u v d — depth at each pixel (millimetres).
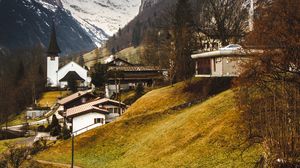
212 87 88125
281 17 38406
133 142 81000
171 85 109312
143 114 89312
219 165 53750
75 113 107500
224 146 57781
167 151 66250
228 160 53750
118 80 161875
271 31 39094
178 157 62125
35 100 194000
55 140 103375
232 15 120375
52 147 89188
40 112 175125
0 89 187500
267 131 43031
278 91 42219
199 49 115250
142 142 77312
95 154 81938
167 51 130875
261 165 45000
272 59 39312
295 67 39219
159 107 93625
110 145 83125
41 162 81438
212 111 70750
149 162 65938
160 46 154875
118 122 89188
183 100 92312
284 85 40969
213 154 57562
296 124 40281
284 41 38125
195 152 60781
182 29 114125
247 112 44938
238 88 47938
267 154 42594
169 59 124500
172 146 67125
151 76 163875
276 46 39062
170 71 118188
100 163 76625
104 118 107125
